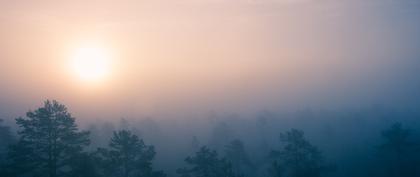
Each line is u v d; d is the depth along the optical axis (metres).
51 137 17.94
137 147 21.78
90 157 18.98
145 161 21.58
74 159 18.19
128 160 21.31
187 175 27.97
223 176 25.98
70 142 18.41
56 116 18.28
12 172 16.94
